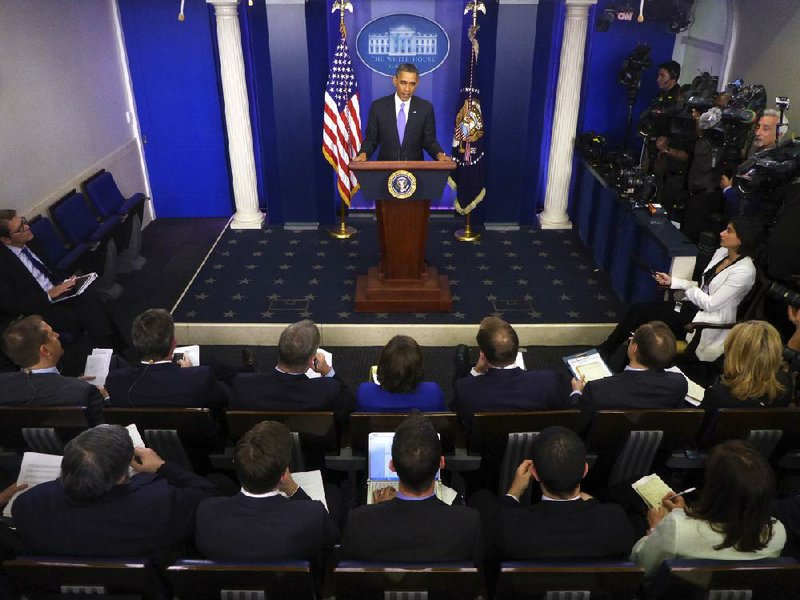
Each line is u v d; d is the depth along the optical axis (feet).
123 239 19.83
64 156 19.10
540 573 6.04
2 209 15.28
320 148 22.77
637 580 6.08
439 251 21.57
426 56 22.16
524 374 9.33
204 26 22.22
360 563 6.33
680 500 7.95
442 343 17.10
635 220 17.35
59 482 6.98
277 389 9.26
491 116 21.94
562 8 21.36
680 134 18.58
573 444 6.64
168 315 9.76
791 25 17.34
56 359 10.29
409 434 6.56
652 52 22.24
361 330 16.96
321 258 21.09
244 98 22.04
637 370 9.37
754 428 8.88
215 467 9.64
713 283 13.39
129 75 22.98
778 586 6.15
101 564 6.19
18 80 16.88
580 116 23.18
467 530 6.53
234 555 6.53
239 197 23.32
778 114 14.85
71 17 19.49
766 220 14.12
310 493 8.29
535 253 21.48
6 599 6.90
